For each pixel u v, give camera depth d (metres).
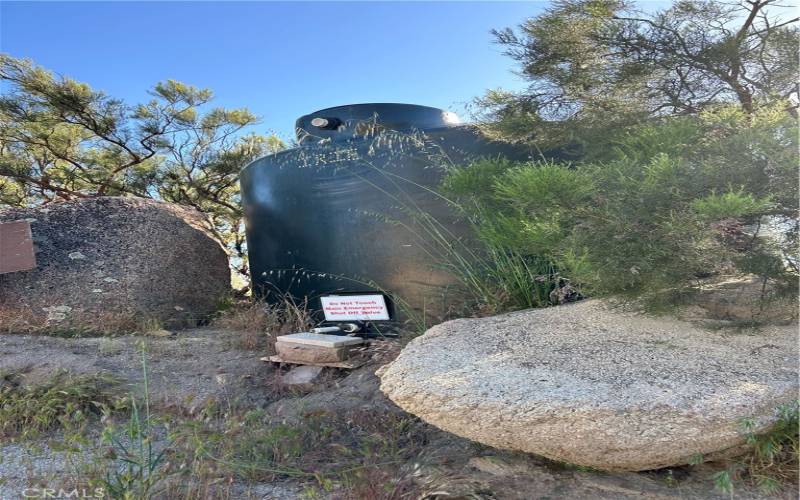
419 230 4.73
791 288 2.57
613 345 2.55
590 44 3.92
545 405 2.07
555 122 3.85
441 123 5.50
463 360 2.54
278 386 3.86
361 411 3.32
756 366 2.24
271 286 5.65
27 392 3.43
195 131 10.31
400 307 4.69
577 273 2.51
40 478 2.41
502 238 2.92
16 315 5.00
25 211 5.95
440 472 2.47
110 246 5.80
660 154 2.48
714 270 2.72
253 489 2.48
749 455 2.18
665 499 2.10
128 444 2.94
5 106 8.70
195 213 7.18
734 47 3.46
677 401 2.01
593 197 2.51
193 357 4.37
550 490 2.26
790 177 2.33
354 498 2.29
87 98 9.09
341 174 5.05
